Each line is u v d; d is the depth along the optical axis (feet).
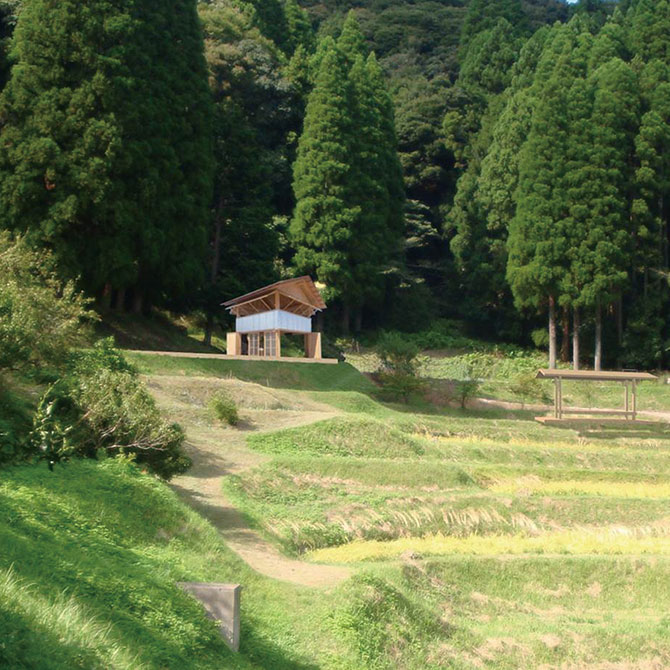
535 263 169.07
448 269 213.87
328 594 49.98
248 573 50.44
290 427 94.99
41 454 52.21
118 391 63.57
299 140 187.11
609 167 171.01
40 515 43.55
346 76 190.60
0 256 73.97
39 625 29.89
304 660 42.32
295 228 179.52
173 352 127.24
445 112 235.20
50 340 64.69
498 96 226.38
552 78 175.01
